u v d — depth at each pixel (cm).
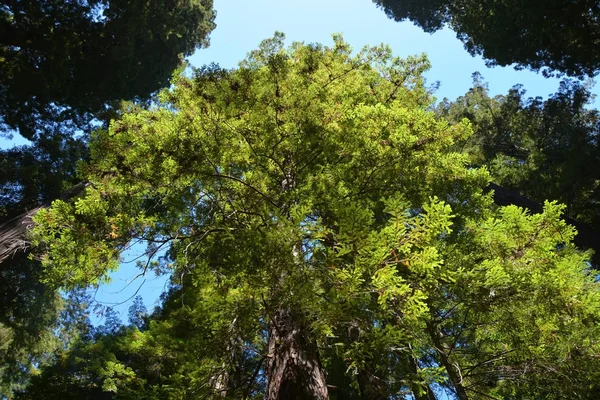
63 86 1981
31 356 2127
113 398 743
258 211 598
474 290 456
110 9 1936
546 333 488
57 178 1953
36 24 1861
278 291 379
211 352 524
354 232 352
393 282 364
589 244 1142
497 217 712
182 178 579
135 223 568
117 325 1535
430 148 583
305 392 417
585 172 1642
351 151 586
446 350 559
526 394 588
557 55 1792
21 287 1952
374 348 382
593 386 485
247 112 582
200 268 480
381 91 839
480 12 1925
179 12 2261
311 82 666
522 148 2295
